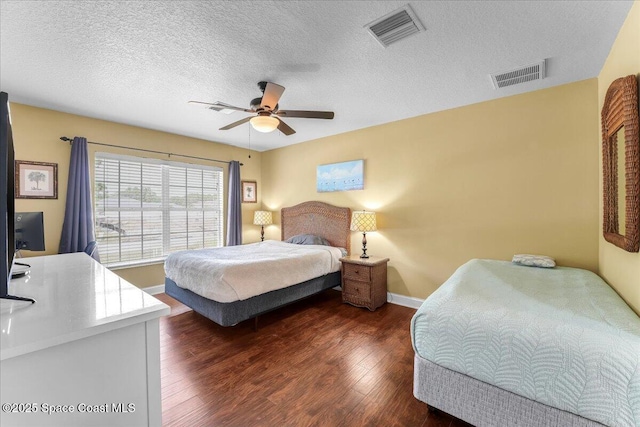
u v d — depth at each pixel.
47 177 3.13
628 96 1.48
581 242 2.48
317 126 3.84
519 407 1.23
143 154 3.87
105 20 1.67
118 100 2.89
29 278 1.43
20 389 0.73
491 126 2.92
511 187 2.81
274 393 1.83
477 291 1.72
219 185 4.80
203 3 1.54
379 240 3.76
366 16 1.66
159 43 1.91
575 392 1.09
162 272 4.04
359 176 3.93
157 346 0.96
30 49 1.97
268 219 4.93
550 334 1.20
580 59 2.14
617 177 1.83
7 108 0.96
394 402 1.74
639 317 1.36
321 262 3.46
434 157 3.28
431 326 1.49
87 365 0.83
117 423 0.89
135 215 3.86
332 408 1.69
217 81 2.48
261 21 1.70
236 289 2.51
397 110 3.22
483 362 1.31
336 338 2.62
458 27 1.76
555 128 2.59
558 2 1.55
